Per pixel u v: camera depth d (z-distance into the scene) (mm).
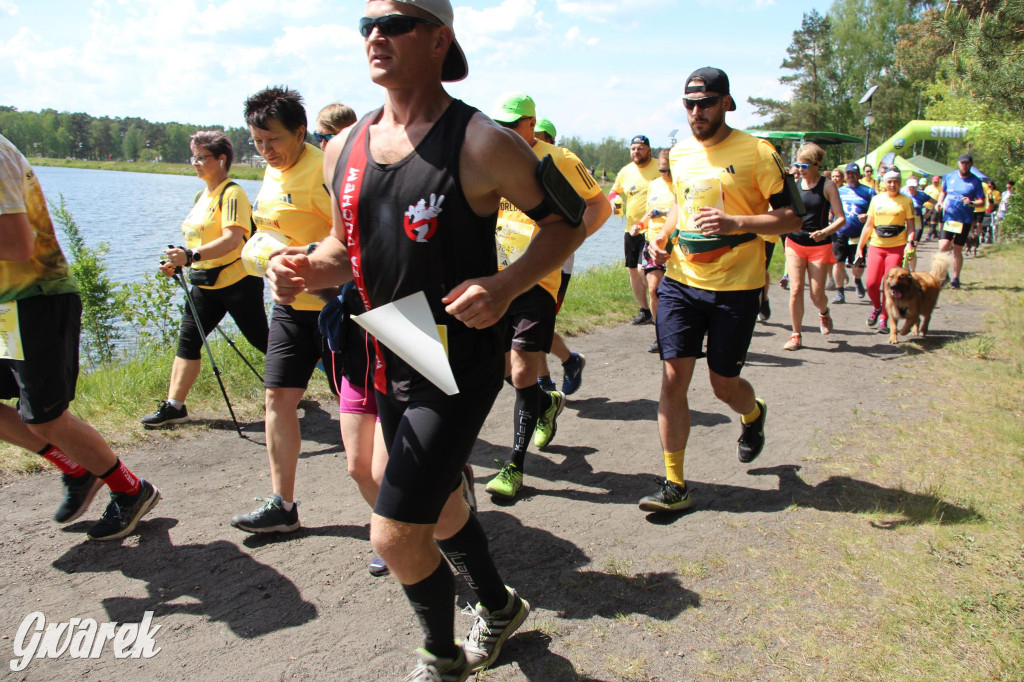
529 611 2922
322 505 3996
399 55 2018
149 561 3381
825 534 3594
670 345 3881
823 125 68125
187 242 5184
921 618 2832
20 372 3084
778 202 3768
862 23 68188
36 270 3062
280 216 3604
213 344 6879
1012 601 2898
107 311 7965
